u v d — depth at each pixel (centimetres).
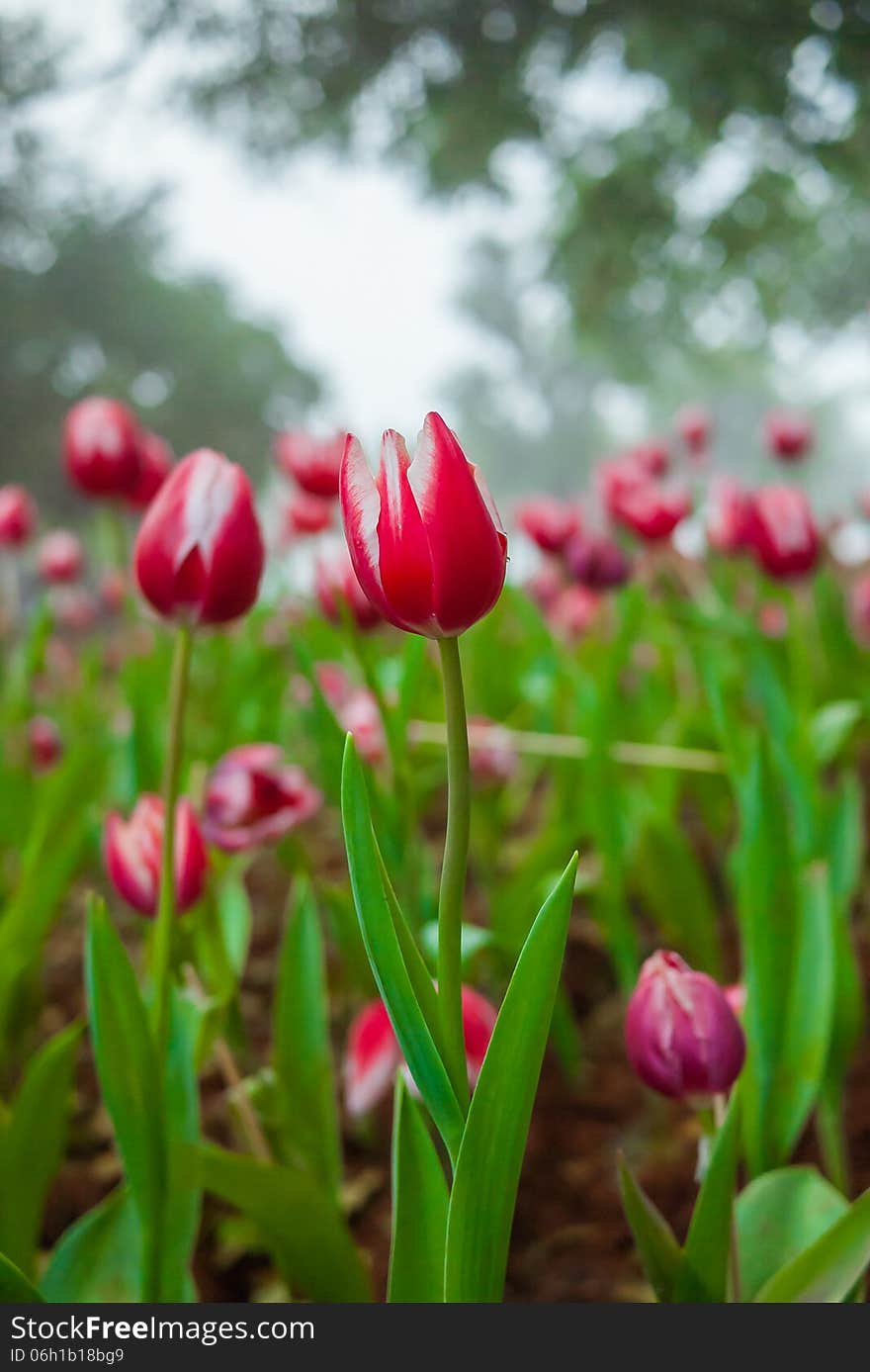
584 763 108
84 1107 105
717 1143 61
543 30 979
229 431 2447
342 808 56
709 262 1093
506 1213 56
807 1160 92
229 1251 89
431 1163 61
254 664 149
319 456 130
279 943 141
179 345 2355
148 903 73
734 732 89
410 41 1034
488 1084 55
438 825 171
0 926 92
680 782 138
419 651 87
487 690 153
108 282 2227
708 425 209
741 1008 75
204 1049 75
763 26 871
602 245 1107
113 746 131
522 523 168
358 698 119
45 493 2166
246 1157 67
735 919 133
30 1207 72
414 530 53
